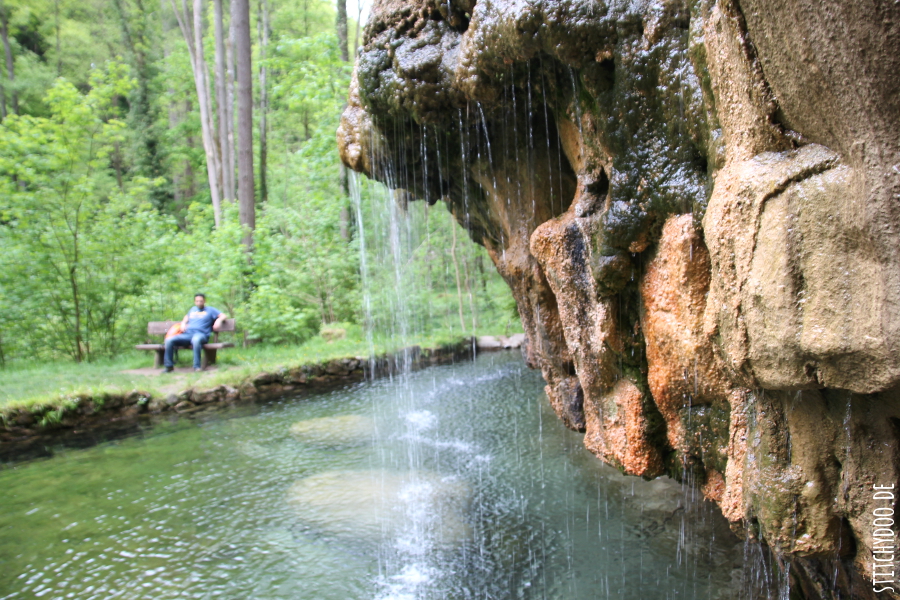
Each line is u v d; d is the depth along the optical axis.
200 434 6.91
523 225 3.95
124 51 28.19
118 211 10.72
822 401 1.72
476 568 3.72
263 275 12.02
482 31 2.96
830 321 1.44
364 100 4.05
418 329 13.41
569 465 5.36
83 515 4.79
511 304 13.33
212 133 17.95
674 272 2.40
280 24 28.14
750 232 1.65
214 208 17.16
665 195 2.40
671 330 2.47
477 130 3.89
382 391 8.82
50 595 3.65
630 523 4.16
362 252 12.41
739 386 2.24
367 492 4.98
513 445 6.04
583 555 3.78
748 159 1.72
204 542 4.27
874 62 1.24
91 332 10.48
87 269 10.13
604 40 2.46
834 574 2.08
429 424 6.97
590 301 2.98
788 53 1.46
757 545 3.29
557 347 3.89
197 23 17.94
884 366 1.34
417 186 4.86
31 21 27.05
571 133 3.21
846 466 1.73
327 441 6.48
